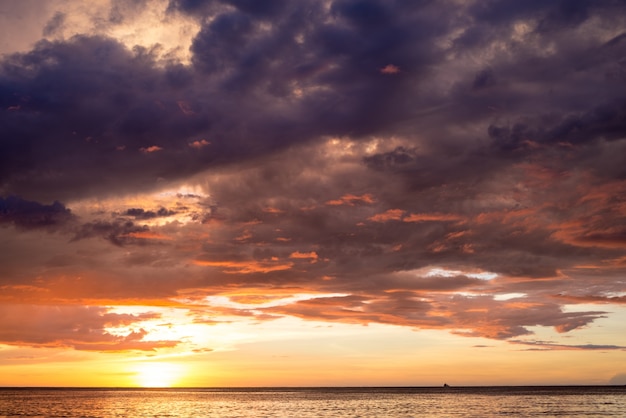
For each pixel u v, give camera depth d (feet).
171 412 558.56
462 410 543.80
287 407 637.30
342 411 559.79
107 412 556.51
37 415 513.45
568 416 445.78
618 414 466.29
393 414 505.66
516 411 515.50
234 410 591.37
